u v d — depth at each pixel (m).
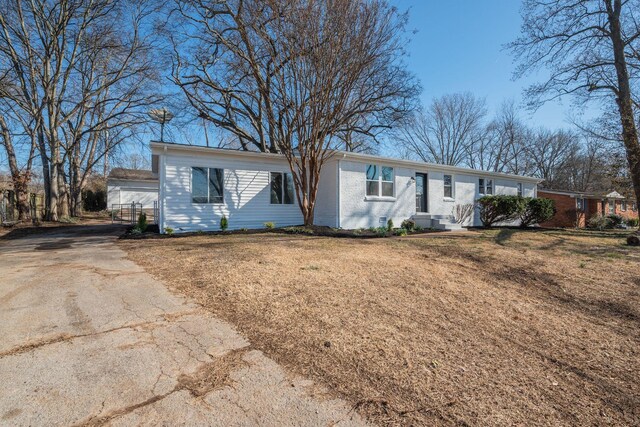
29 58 17.14
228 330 3.08
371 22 9.87
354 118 17.30
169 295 4.04
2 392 2.09
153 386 2.19
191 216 11.23
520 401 2.20
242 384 2.23
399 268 5.53
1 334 2.93
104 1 17.34
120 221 20.20
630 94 13.23
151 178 33.19
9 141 16.86
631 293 4.70
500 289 4.75
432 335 3.15
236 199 12.14
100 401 2.02
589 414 2.11
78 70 20.17
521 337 3.24
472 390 2.29
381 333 3.12
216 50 16.64
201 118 19.78
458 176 16.36
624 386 2.47
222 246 7.64
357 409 2.01
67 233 11.98
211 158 11.66
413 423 1.91
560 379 2.52
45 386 2.16
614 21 13.41
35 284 4.54
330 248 7.41
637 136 12.59
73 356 2.56
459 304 4.05
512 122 35.81
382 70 13.25
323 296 4.03
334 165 12.51
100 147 24.30
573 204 22.97
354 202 12.72
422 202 15.15
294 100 10.84
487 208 14.91
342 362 2.57
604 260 6.77
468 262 6.26
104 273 5.16
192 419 1.87
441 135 38.03
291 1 9.31
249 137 18.88
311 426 1.84
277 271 5.04
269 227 12.19
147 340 2.86
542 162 35.94
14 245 8.67
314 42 9.57
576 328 3.54
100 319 3.30
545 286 4.99
